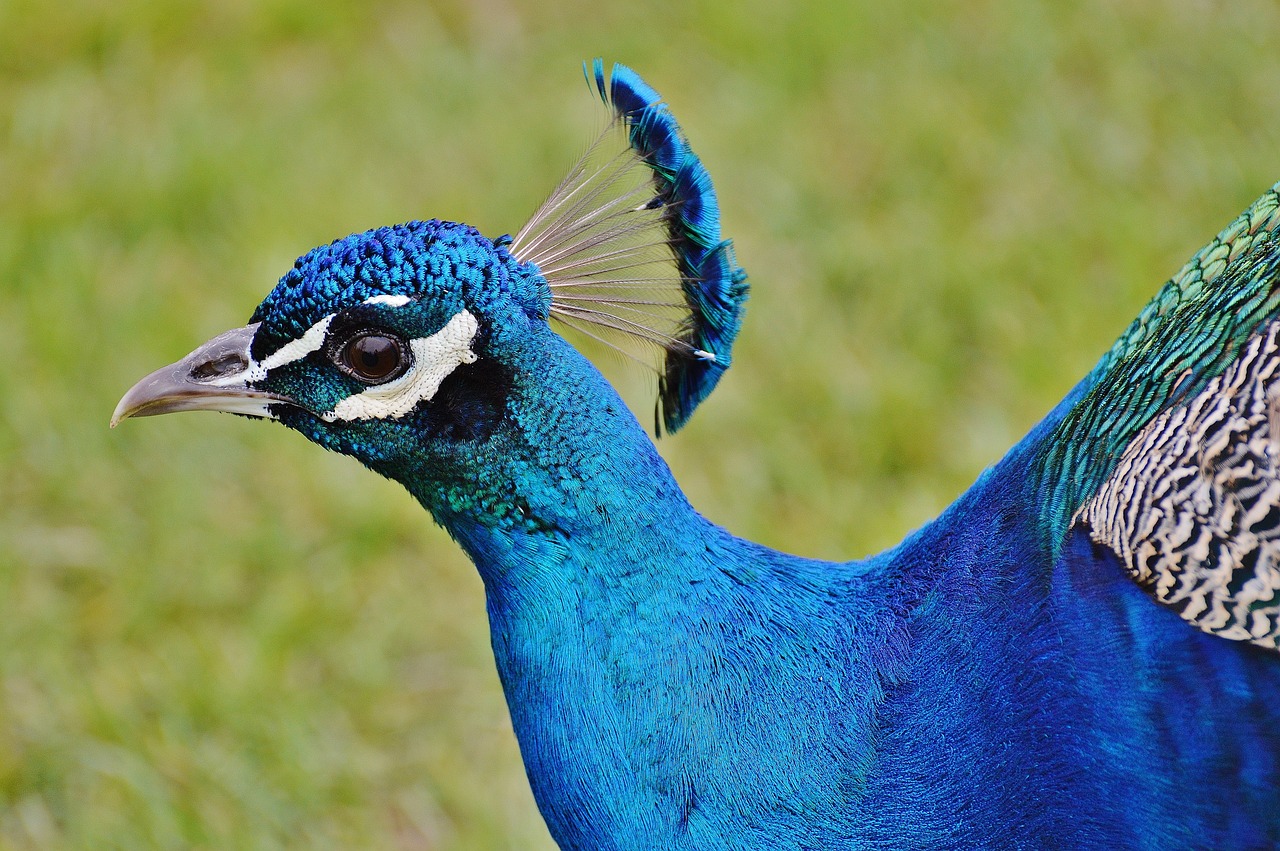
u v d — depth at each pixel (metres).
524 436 5.36
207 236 13.38
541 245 5.82
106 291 12.85
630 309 5.98
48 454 11.39
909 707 5.39
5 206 13.91
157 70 15.56
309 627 10.25
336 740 9.67
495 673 10.05
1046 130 13.46
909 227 12.76
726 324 5.95
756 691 5.34
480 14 15.95
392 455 5.55
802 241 12.77
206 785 9.35
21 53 15.86
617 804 5.38
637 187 5.96
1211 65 13.87
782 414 11.27
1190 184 12.77
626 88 6.03
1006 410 11.16
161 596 10.42
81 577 10.62
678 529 5.38
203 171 13.85
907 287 12.12
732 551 5.50
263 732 9.58
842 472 10.95
